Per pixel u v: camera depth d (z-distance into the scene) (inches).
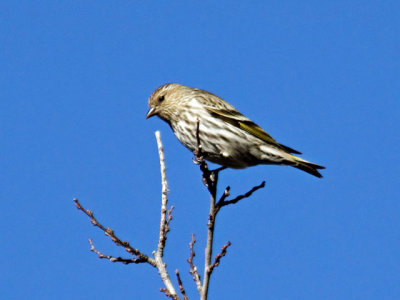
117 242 333.1
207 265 317.4
